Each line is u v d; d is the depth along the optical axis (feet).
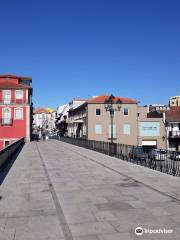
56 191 37.76
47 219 26.21
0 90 199.82
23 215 27.50
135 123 209.77
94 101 207.92
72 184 42.50
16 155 93.97
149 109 267.59
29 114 203.31
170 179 45.62
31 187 40.70
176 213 27.25
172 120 211.41
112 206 30.01
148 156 60.95
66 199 33.37
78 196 34.73
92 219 25.90
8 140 199.11
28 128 201.77
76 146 145.79
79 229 23.47
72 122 273.54
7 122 199.31
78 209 29.19
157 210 28.25
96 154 94.43
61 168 60.80
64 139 206.18
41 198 34.04
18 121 200.75
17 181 45.65
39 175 51.57
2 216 27.25
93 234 22.33
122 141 207.51
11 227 24.23
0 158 57.31
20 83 220.02
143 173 52.31
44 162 72.74
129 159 71.67
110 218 26.07
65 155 92.94
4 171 56.85
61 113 366.02
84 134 218.38
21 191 38.09
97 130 207.41
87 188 39.42
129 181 44.32
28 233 22.82
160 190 37.22
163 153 53.98
